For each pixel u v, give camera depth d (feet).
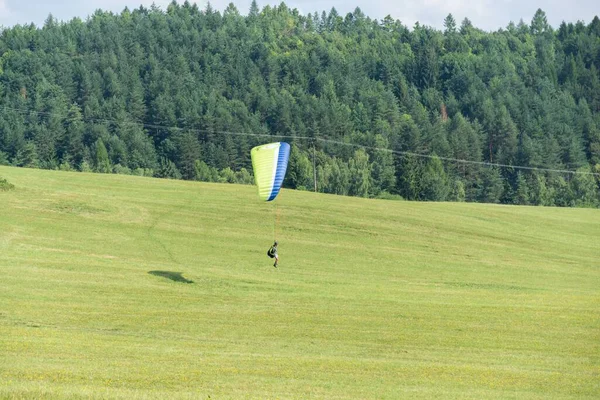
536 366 363.56
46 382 291.17
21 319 420.36
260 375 323.37
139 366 328.90
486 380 331.77
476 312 488.85
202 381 308.19
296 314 468.75
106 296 491.72
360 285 584.40
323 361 356.38
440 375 337.52
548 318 475.31
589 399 310.24
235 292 529.04
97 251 648.79
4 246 627.87
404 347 398.21
